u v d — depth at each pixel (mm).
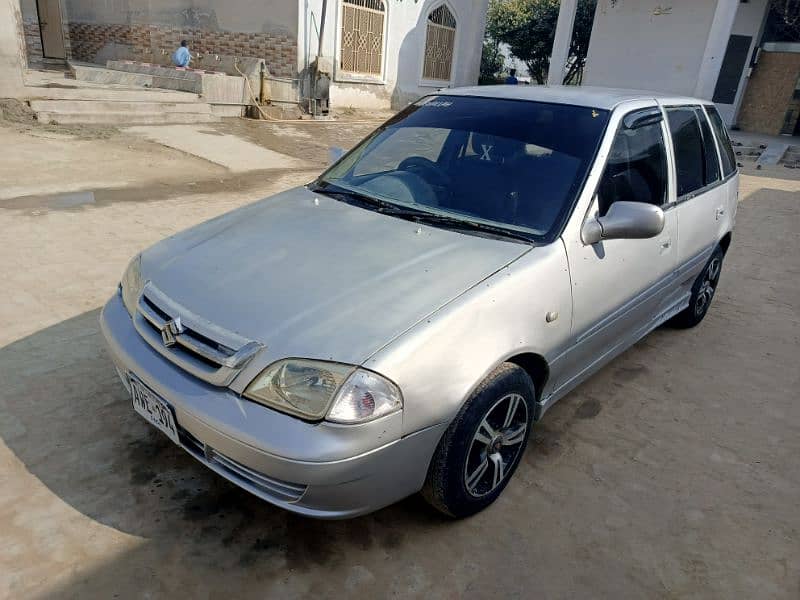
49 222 5863
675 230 3701
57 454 2781
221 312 2297
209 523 2484
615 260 3068
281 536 2457
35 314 4023
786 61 18938
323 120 14500
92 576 2199
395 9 16547
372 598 2219
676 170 3781
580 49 27203
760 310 5293
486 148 3244
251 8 14250
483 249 2664
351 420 2016
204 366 2219
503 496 2783
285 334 2160
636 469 3053
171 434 2303
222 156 10016
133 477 2689
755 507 2850
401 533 2527
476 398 2334
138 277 2730
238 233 2873
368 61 16406
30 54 16938
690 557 2523
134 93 11648
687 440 3334
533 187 2992
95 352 3625
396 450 2133
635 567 2451
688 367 4172
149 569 2252
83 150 9109
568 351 2855
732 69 19391
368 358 2070
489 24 29016
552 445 3193
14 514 2436
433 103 3764
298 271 2480
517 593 2287
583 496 2826
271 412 2068
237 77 13430
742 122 20156
